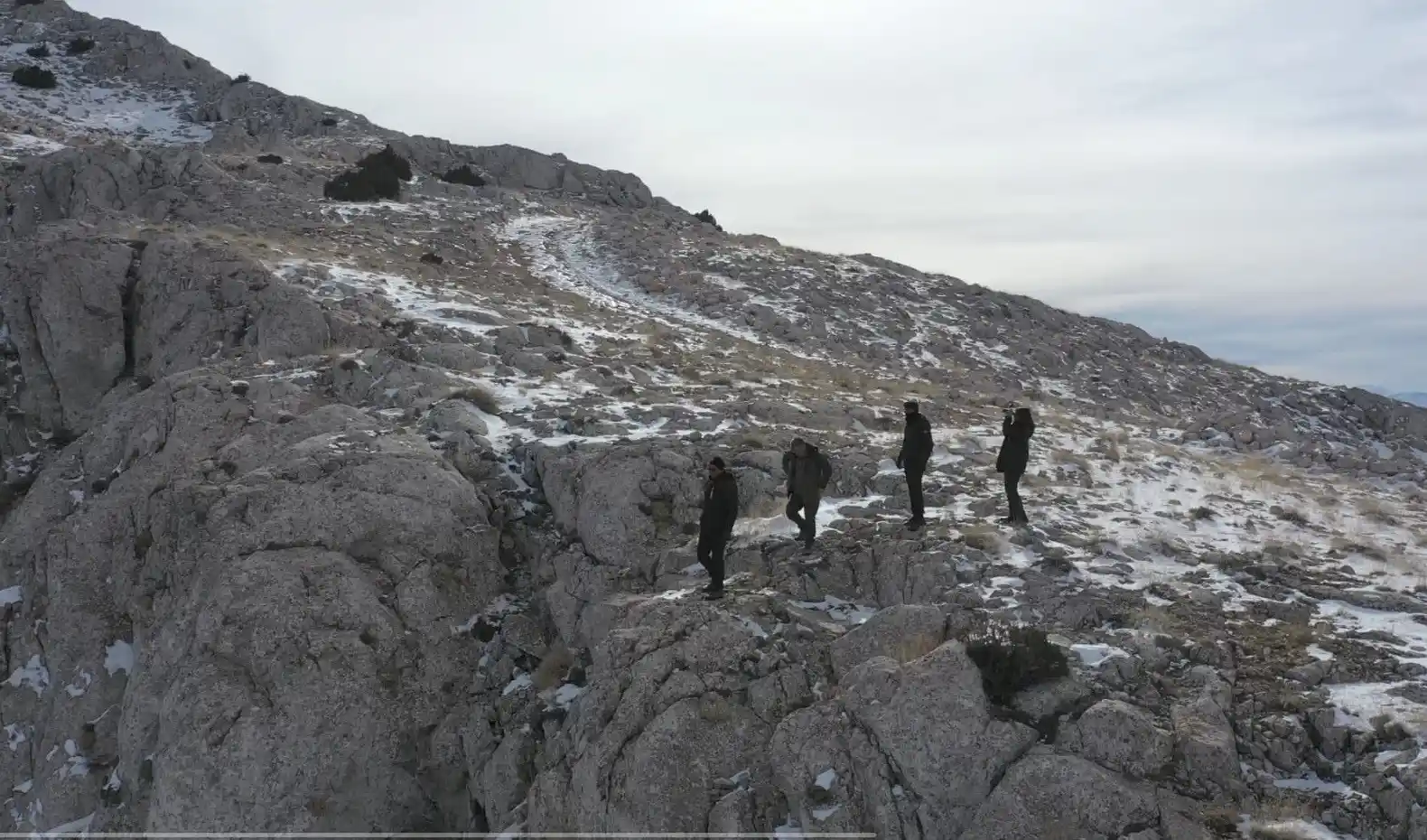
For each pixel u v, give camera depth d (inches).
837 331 1421.0
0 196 1533.0
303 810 518.6
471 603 614.5
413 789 543.2
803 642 482.9
